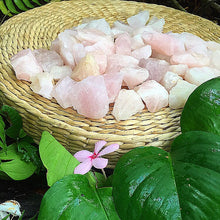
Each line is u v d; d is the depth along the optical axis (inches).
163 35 19.8
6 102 16.9
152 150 13.4
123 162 12.9
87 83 15.8
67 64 19.3
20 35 21.1
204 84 14.7
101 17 24.2
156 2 31.1
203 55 19.5
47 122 15.4
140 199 11.8
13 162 15.7
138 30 21.4
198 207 11.2
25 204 15.7
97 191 13.0
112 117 16.5
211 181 11.7
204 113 14.2
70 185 12.7
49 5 24.2
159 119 16.5
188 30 23.5
